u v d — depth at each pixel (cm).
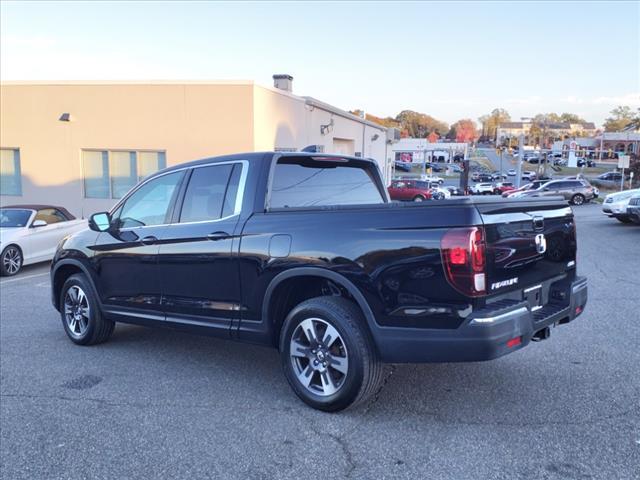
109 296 550
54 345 588
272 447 351
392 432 368
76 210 1936
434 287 345
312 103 2350
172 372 496
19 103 1920
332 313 383
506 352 346
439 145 11581
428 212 352
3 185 1992
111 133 1881
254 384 463
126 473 322
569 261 452
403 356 359
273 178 447
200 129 1827
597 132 14362
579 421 380
